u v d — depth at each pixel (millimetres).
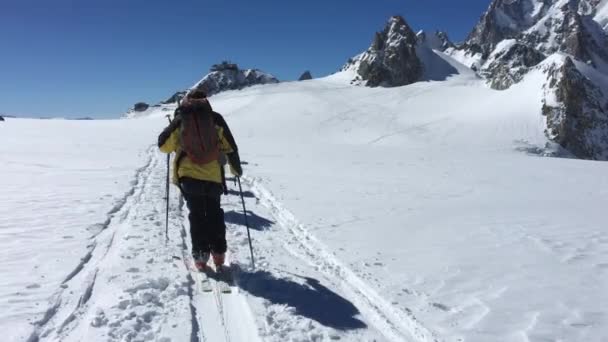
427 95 104000
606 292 5289
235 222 8383
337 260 6250
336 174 18047
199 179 5379
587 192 16031
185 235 7129
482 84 113062
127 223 7711
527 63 172375
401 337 4156
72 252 5980
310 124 83062
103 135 37531
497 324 4375
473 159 31328
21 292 4598
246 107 99375
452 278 5645
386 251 6801
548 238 7957
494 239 7762
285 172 17609
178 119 5398
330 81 154000
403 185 15727
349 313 4645
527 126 82125
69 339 3758
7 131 36312
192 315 4340
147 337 3838
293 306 4680
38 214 8242
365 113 89875
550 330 4266
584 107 85875
